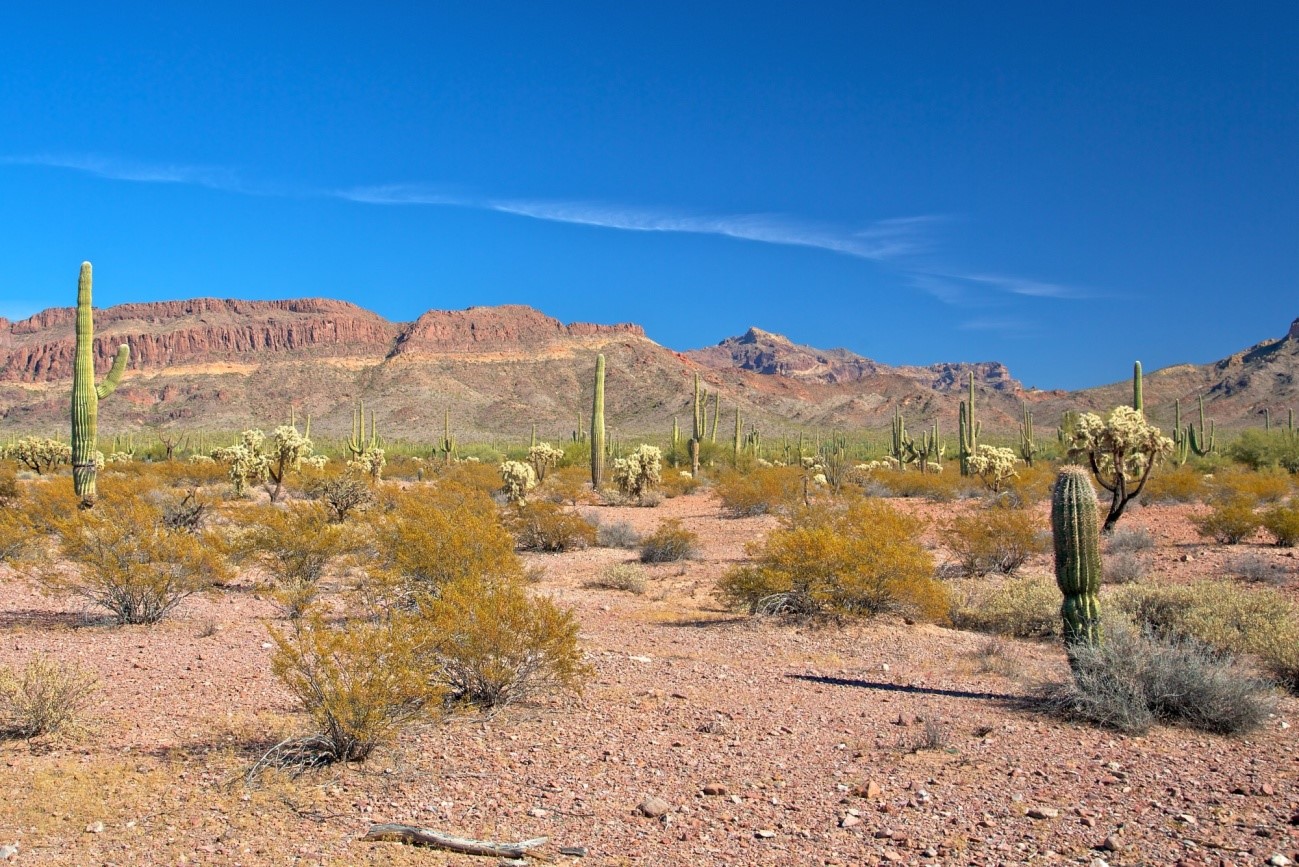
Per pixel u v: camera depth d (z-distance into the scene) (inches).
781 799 254.5
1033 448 2308.1
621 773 276.4
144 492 948.0
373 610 494.3
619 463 1427.2
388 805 248.2
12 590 612.7
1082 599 365.1
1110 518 837.8
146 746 295.7
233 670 400.5
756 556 624.4
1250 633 422.3
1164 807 244.4
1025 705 357.4
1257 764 281.9
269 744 295.1
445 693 343.9
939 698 370.9
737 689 384.2
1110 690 330.3
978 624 541.0
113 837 225.1
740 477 1336.1
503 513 914.7
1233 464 1839.3
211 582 570.9
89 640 466.0
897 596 535.2
